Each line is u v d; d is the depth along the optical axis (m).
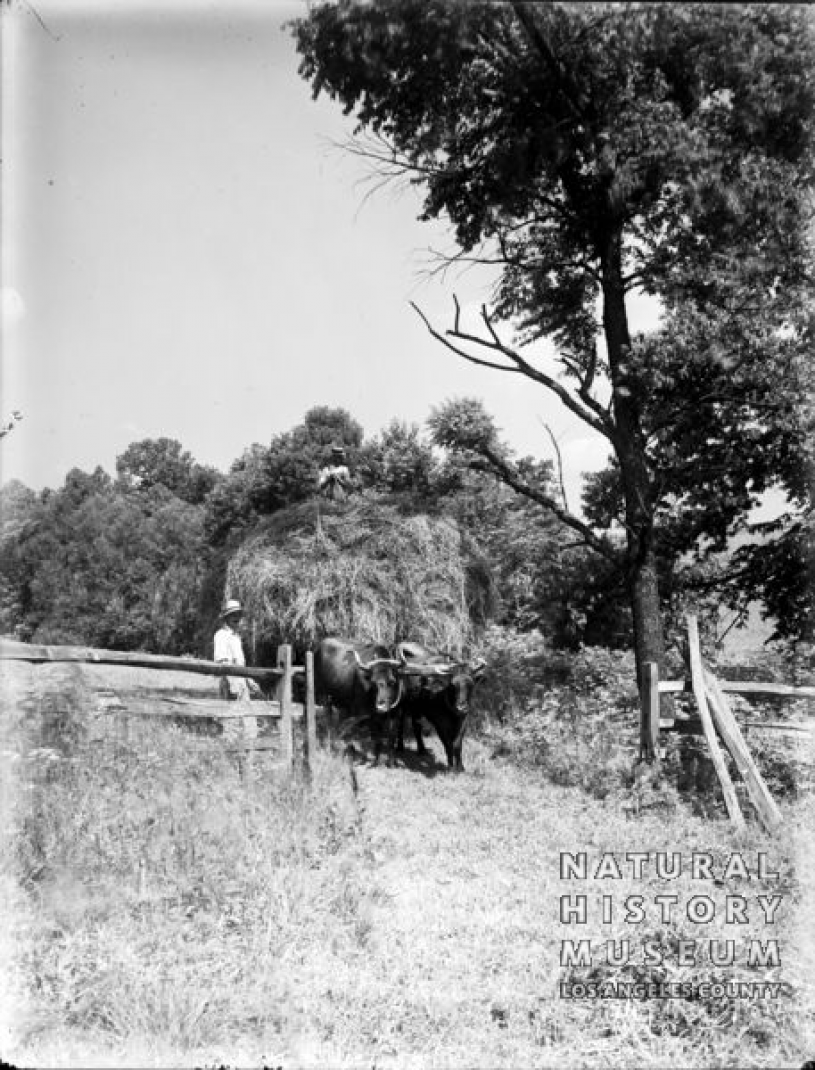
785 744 9.38
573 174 12.43
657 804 8.59
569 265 13.94
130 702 7.42
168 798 6.43
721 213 11.57
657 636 12.27
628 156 11.43
